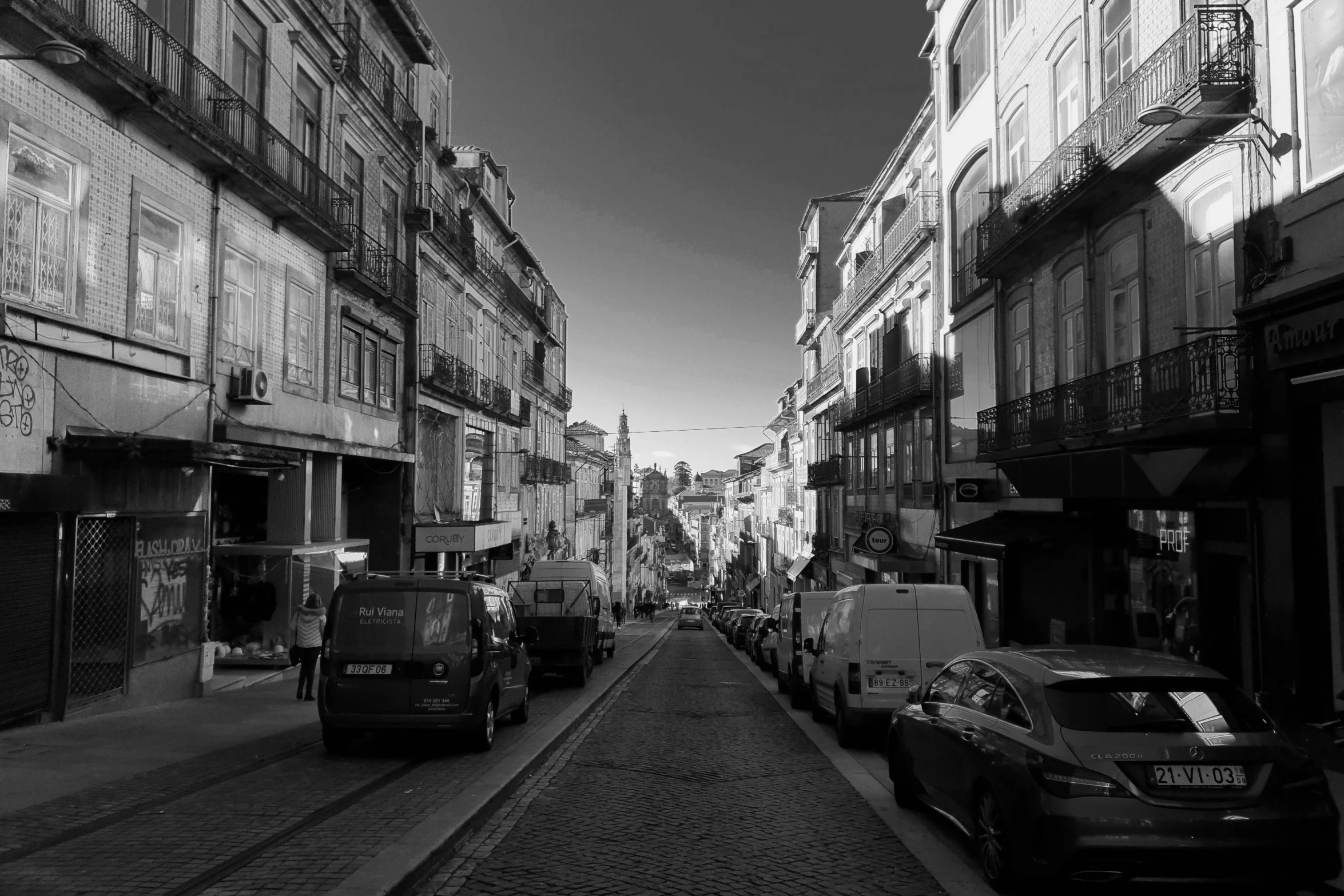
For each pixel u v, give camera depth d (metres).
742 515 83.88
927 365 24.89
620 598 79.19
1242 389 10.84
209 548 15.00
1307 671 10.02
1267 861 5.14
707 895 5.63
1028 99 18.33
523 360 40.81
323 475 20.56
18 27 10.41
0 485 9.90
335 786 8.34
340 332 21.00
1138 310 13.95
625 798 8.39
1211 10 11.24
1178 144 12.32
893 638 11.56
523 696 12.73
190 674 14.42
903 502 27.72
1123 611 15.09
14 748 9.75
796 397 51.97
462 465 30.09
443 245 27.72
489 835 6.96
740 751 11.23
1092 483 12.78
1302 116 10.30
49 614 11.19
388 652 10.02
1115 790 5.23
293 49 18.62
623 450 84.56
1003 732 6.04
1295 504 10.17
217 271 15.21
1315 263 9.94
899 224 27.67
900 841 7.00
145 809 7.29
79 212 11.69
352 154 22.03
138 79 12.32
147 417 13.30
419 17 25.59
